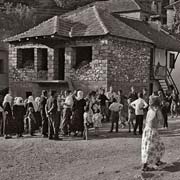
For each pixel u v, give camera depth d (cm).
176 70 3481
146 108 1620
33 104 1558
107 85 2281
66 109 1517
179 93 3209
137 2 3956
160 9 5225
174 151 1168
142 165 910
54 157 1123
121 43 2397
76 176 896
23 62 2750
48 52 2536
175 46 3275
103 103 1970
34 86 2620
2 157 1127
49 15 4919
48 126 1448
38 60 2617
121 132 1625
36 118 1566
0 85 3512
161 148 908
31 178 904
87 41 2350
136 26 3152
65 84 2458
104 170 935
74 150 1214
